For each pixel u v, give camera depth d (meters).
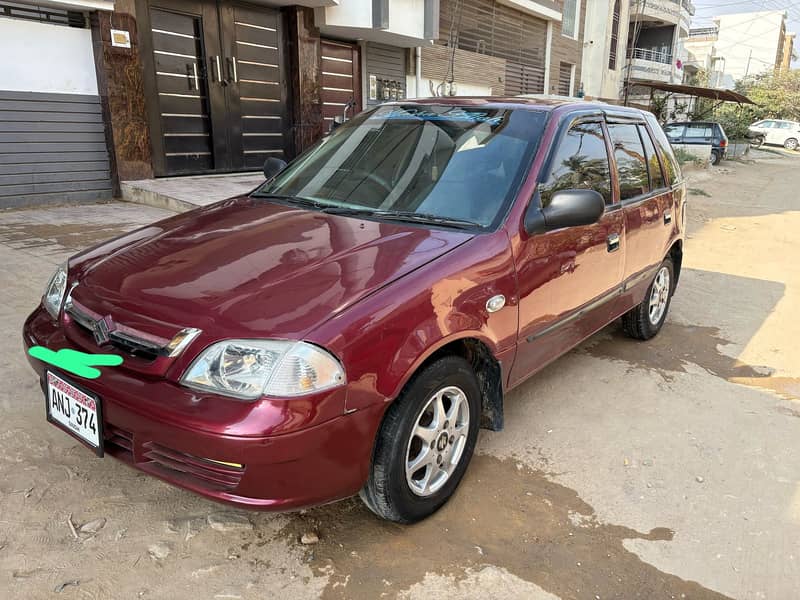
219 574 2.16
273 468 1.92
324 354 1.95
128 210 7.85
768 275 7.06
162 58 8.87
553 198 2.77
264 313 2.03
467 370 2.52
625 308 4.06
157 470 2.08
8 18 7.23
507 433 3.25
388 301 2.15
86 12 7.86
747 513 2.67
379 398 2.09
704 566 2.33
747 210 12.48
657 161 4.41
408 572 2.22
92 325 2.24
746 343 4.79
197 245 2.59
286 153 11.11
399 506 2.32
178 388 2.00
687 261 7.67
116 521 2.39
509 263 2.66
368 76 12.71
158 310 2.13
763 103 47.44
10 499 2.47
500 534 2.45
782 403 3.76
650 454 3.11
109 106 8.20
